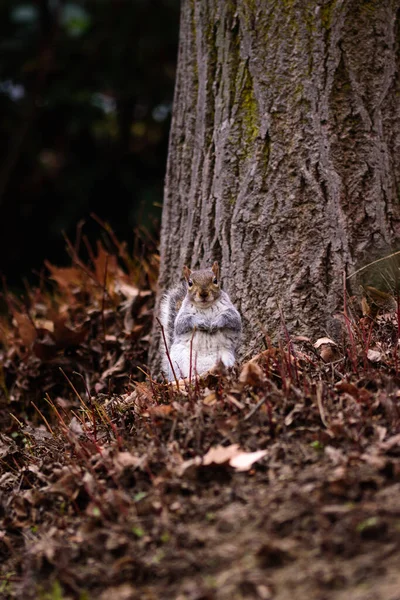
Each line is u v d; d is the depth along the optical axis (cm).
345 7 752
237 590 419
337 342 718
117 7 1549
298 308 735
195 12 812
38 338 901
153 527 482
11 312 1056
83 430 654
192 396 609
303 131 753
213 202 786
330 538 433
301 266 742
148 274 964
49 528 538
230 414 565
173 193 839
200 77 805
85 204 1625
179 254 823
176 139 838
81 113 1572
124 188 1647
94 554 484
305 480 481
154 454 542
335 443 515
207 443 541
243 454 509
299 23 755
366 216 746
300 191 750
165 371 767
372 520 436
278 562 429
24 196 1708
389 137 762
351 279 736
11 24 1589
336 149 750
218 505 482
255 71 768
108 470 552
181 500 495
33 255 1727
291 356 657
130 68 1555
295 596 406
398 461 476
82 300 1015
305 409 550
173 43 1546
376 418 535
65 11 1570
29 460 668
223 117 785
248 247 760
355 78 755
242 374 598
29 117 1600
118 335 898
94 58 1557
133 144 1705
